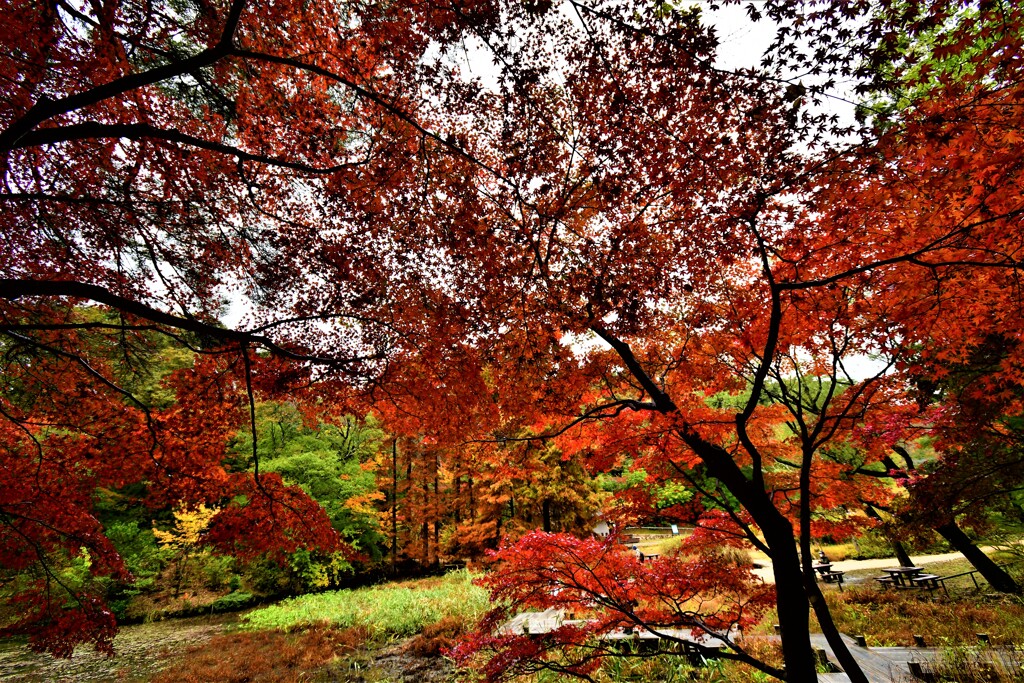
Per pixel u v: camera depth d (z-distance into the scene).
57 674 11.25
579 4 3.58
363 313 5.91
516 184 4.68
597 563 5.41
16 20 3.58
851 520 5.58
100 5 4.26
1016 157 3.16
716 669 6.82
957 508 7.18
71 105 3.30
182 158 5.49
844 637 8.40
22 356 5.77
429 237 5.38
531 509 18.36
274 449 22.02
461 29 4.03
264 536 5.43
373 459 23.08
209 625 15.55
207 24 4.89
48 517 5.07
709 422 5.09
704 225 4.34
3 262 5.61
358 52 4.87
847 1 2.92
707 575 5.32
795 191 3.84
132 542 18.06
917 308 4.66
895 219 4.03
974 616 8.96
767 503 4.85
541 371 5.62
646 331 5.68
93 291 3.56
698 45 3.37
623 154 4.13
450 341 5.61
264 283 6.34
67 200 4.69
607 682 6.82
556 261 4.98
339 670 10.65
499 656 4.97
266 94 5.27
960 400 6.66
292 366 5.56
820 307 5.09
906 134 3.31
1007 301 4.39
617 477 24.28
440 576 20.28
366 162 5.20
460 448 6.45
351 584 20.75
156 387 9.53
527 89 4.16
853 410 5.55
